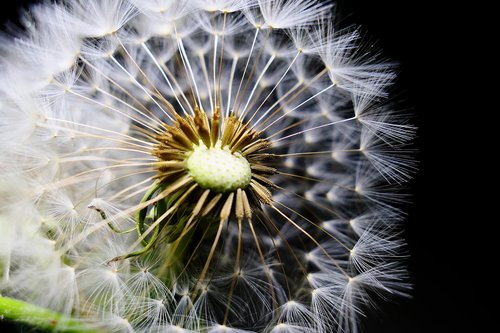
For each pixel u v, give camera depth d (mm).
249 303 141
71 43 135
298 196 148
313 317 134
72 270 128
